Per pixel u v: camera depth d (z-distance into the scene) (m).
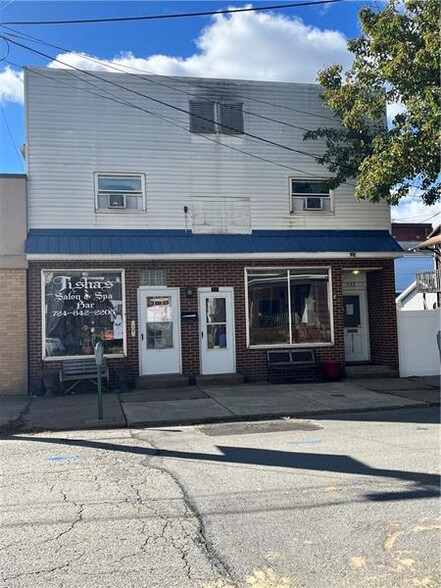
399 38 12.23
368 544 4.54
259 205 15.41
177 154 15.00
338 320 15.51
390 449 7.71
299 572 4.08
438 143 11.64
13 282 13.56
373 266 15.84
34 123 14.18
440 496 5.70
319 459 7.27
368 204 16.14
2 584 3.96
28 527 5.04
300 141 15.82
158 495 5.93
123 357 14.16
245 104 15.54
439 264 23.22
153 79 14.97
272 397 12.41
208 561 4.28
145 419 10.34
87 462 7.46
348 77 13.80
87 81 14.55
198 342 14.66
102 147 14.53
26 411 11.34
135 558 4.35
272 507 5.46
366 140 14.91
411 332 15.89
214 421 10.37
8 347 13.45
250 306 15.12
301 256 14.84
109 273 14.27
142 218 14.66
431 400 11.92
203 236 14.86
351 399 12.10
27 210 13.91
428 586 3.85
